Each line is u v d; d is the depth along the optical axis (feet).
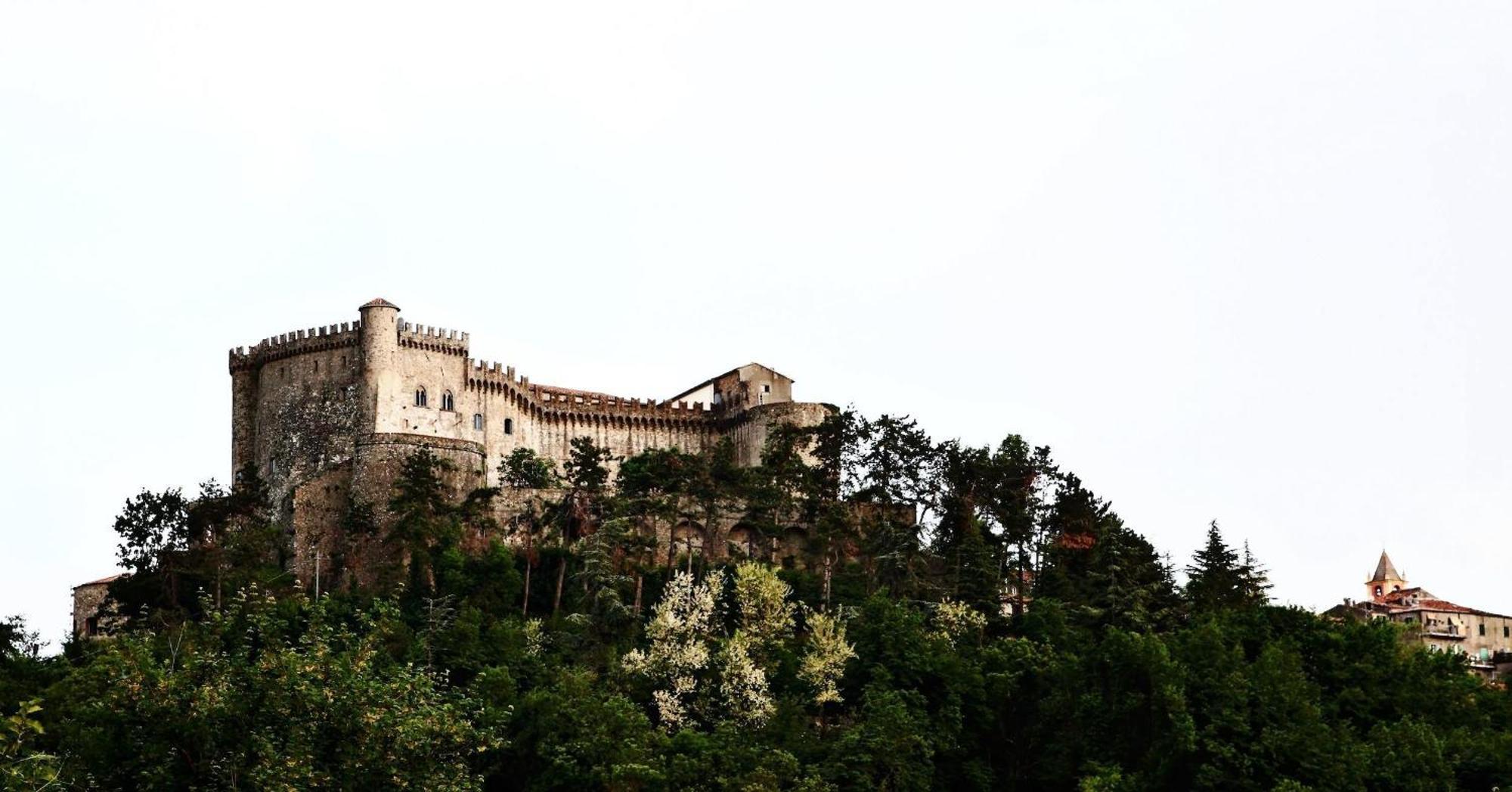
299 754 258.16
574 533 565.53
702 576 532.73
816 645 438.81
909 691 410.72
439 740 275.80
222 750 262.67
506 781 385.29
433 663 432.25
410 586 524.93
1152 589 525.34
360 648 289.12
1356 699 414.82
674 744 387.14
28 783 231.50
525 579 539.70
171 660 294.87
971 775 398.21
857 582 551.59
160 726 261.65
